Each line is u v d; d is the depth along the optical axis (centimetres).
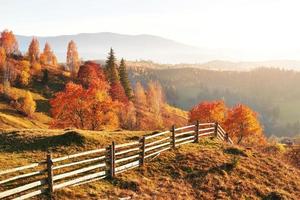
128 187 2169
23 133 3050
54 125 5916
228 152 3011
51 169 1902
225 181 2464
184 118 15788
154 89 16612
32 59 17638
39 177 2069
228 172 2595
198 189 2317
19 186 1930
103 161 2447
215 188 2356
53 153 2572
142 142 2514
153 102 13988
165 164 2581
